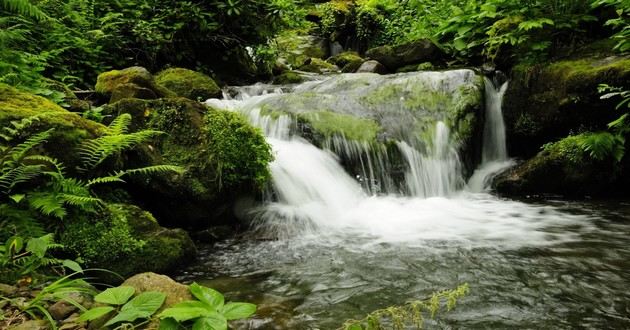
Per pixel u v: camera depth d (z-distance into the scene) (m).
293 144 6.12
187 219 4.45
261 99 7.19
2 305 2.47
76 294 2.56
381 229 4.80
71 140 3.63
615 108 5.70
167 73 7.69
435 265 3.73
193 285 2.48
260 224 4.78
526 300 3.05
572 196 6.09
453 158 6.52
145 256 3.52
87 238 3.36
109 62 7.83
